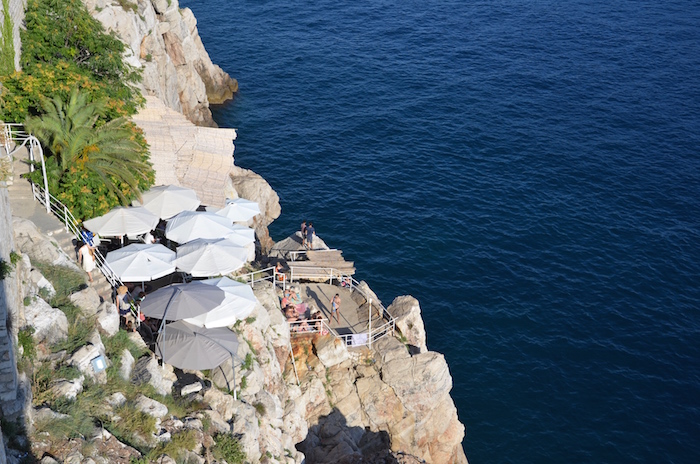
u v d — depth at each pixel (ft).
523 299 172.86
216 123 249.75
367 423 116.67
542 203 209.77
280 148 232.94
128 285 110.63
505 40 330.13
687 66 307.58
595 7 381.19
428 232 195.21
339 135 242.17
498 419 142.61
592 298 173.78
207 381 93.71
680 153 238.68
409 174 221.46
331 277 136.87
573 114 263.08
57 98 109.40
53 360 75.46
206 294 97.14
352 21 345.72
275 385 105.29
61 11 140.36
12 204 102.94
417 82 283.18
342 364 118.32
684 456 135.85
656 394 148.36
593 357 156.97
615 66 305.53
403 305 130.52
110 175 111.86
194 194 127.34
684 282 179.93
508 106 266.98
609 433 140.05
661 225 201.87
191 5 359.46
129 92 145.59
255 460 85.35
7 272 70.23
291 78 283.18
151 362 86.38
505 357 156.76
